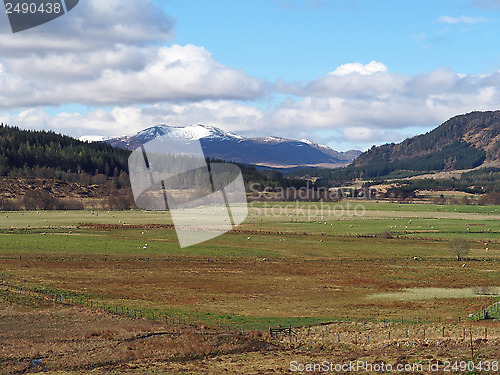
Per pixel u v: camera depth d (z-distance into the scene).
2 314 55.34
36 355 43.16
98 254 95.31
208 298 66.12
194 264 89.31
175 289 70.88
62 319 54.31
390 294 70.31
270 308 61.66
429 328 51.25
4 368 40.03
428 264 94.19
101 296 65.38
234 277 79.81
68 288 69.12
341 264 93.12
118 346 45.69
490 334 46.28
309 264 92.44
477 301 65.88
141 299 64.62
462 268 90.62
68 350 44.56
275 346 46.66
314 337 49.44
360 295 69.56
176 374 38.44
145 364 41.03
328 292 71.06
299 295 68.94
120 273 80.38
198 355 43.50
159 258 93.44
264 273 83.56
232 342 47.31
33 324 52.28
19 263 85.00
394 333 49.84
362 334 50.09
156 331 50.22
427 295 69.75
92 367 40.41
